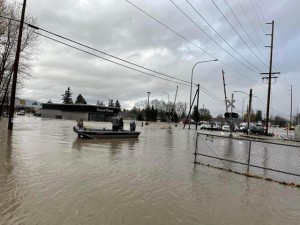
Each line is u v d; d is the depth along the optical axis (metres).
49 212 6.27
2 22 35.91
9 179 8.71
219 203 7.76
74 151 15.34
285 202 8.24
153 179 10.05
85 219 6.00
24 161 11.55
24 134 22.91
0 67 40.66
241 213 7.07
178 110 158.88
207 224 6.22
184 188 9.10
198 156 16.62
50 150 15.00
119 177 9.97
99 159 13.36
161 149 19.08
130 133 26.11
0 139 18.45
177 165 13.17
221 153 19.00
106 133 24.00
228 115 32.12
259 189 9.57
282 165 15.36
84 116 96.12
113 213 6.48
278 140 40.28
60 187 8.20
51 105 107.50
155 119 111.00
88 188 8.30
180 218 6.46
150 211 6.79
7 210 6.25
